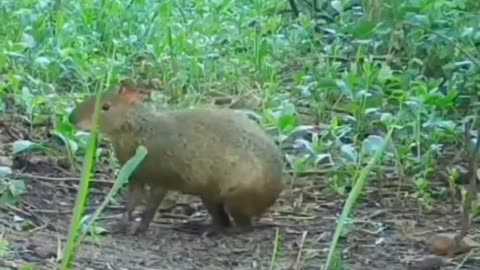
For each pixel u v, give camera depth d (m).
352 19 17.20
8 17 15.73
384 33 15.56
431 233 10.38
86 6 16.81
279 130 11.92
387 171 11.90
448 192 11.45
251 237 10.05
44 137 12.52
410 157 12.02
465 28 14.66
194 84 14.91
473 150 10.21
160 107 13.30
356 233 10.33
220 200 10.05
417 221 10.75
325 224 10.55
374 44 15.75
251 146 9.99
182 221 10.68
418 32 15.30
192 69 14.93
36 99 12.82
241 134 10.02
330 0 18.02
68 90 14.30
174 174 9.97
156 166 9.95
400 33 15.66
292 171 11.66
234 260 9.40
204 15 17.48
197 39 16.22
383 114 12.55
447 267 9.41
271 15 18.58
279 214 10.86
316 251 9.70
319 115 13.77
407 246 9.98
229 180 9.95
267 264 9.30
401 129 12.40
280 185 10.18
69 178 11.41
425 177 11.66
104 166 11.92
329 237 10.09
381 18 16.12
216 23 17.08
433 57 14.85
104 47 16.08
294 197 11.30
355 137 12.70
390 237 10.22
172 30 16.61
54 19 16.39
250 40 16.48
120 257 9.12
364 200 11.34
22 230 9.74
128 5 17.08
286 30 17.58
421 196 11.30
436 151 12.13
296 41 16.81
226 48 16.33
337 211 10.98
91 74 14.47
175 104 14.23
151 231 10.22
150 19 16.61
